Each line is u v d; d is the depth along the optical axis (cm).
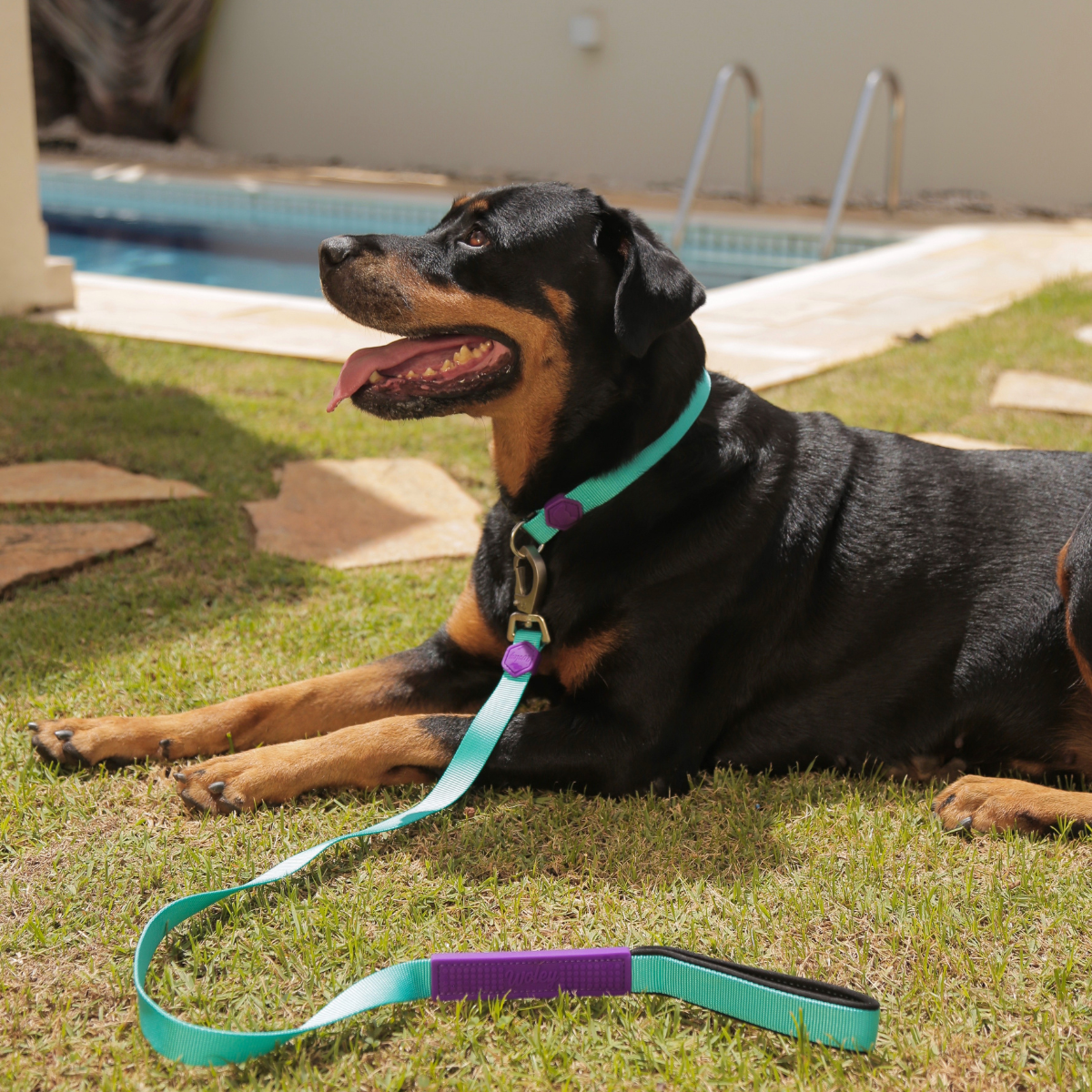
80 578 345
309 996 186
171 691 284
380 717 273
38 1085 169
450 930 203
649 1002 186
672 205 1302
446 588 352
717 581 255
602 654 251
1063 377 568
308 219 1317
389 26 1625
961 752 268
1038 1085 170
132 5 1630
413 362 265
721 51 1434
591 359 257
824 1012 173
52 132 1689
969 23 1303
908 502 273
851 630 264
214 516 394
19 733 261
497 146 1599
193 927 201
